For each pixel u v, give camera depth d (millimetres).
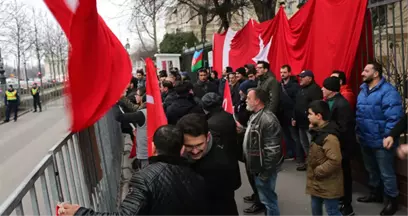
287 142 7004
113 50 2492
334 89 4234
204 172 2799
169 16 18359
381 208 4500
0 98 21016
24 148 10617
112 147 5422
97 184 3209
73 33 1940
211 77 10336
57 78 48469
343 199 4215
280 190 5379
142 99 5891
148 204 1902
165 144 2086
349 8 5008
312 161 3416
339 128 3652
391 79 4699
